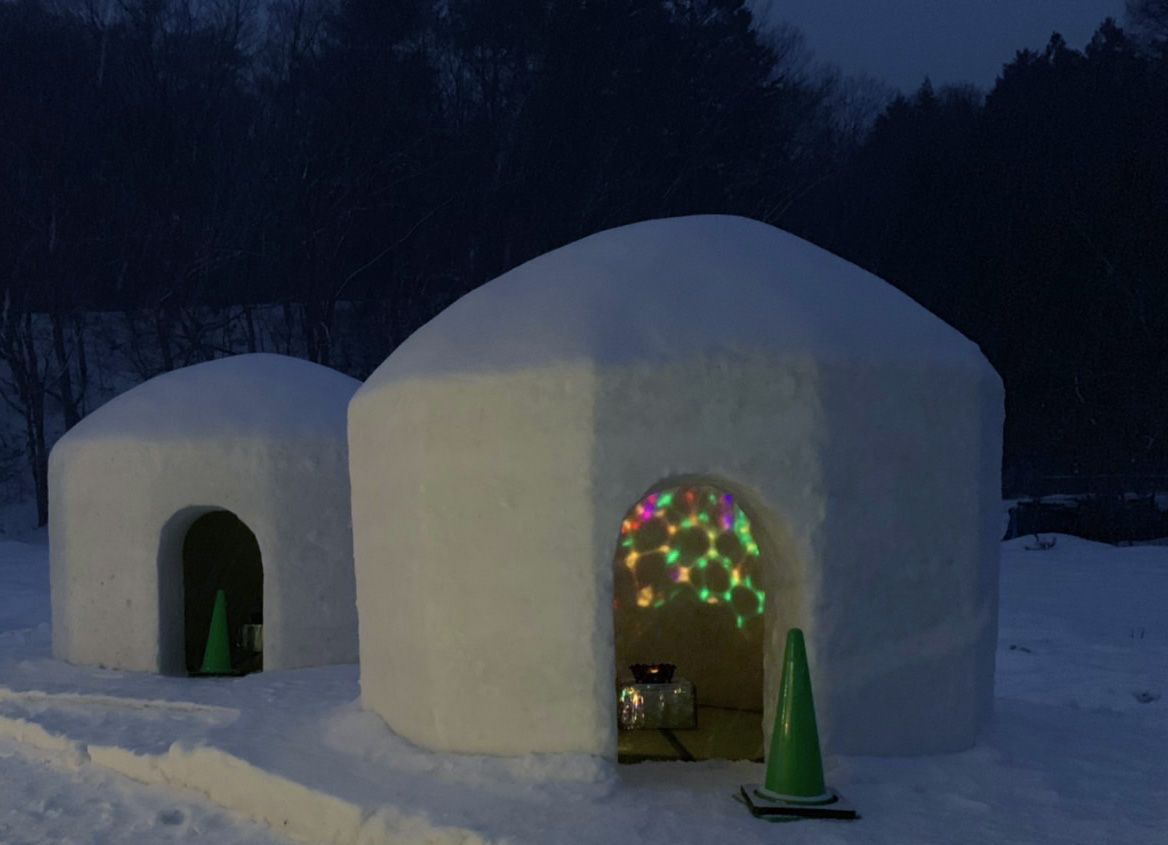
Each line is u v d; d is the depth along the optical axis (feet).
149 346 95.96
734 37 107.86
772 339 15.42
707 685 22.02
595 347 15.28
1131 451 93.97
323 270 96.12
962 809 13.71
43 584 50.60
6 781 18.75
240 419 25.58
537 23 99.81
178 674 26.12
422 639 16.38
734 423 15.16
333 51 101.24
